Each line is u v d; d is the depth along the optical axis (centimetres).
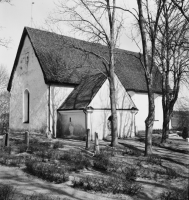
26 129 2903
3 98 5534
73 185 897
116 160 1370
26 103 3011
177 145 2072
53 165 1116
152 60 1592
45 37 2900
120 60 3381
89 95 2395
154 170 1188
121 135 2539
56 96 2619
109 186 902
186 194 834
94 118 2331
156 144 2078
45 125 2589
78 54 2956
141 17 1590
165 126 2147
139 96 3148
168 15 1831
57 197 753
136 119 3095
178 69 2084
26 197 738
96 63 2950
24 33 2928
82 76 2812
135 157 1482
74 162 1242
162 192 885
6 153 1399
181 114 4381
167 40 1877
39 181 940
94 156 1446
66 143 2052
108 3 1847
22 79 3042
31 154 1440
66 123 2550
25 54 2984
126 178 1025
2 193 721
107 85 2419
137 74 3338
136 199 815
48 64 2650
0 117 4847
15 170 1078
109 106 2433
